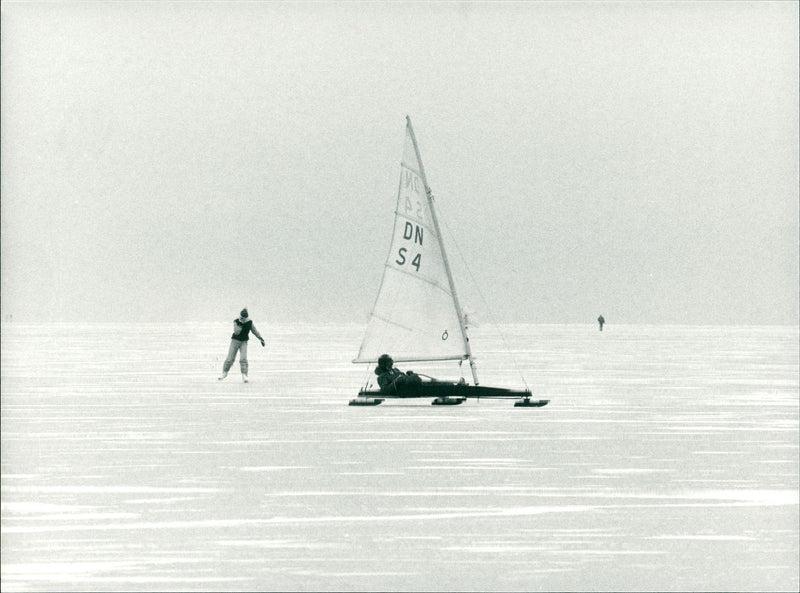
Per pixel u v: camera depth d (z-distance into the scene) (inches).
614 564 2308.1
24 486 3053.6
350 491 2977.4
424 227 4872.0
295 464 3358.8
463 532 2551.7
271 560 2341.3
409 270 4874.5
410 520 2662.4
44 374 6815.9
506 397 5054.1
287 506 2807.6
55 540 2497.5
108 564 2320.4
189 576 2237.9
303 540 2492.6
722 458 3467.0
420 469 3275.1
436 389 4835.1
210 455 3521.2
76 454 3548.2
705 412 4643.2
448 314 4852.4
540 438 3870.6
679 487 3021.7
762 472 3235.7
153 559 2353.6
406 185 4869.6
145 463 3385.8
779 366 7780.5
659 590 2149.4
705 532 2551.7
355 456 3496.6
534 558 2346.2
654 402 5054.1
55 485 3068.4
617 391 5620.1
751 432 4028.1
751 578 2222.0
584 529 2576.3
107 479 3149.6
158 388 5733.3
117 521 2664.9
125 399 5132.9
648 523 2630.4
